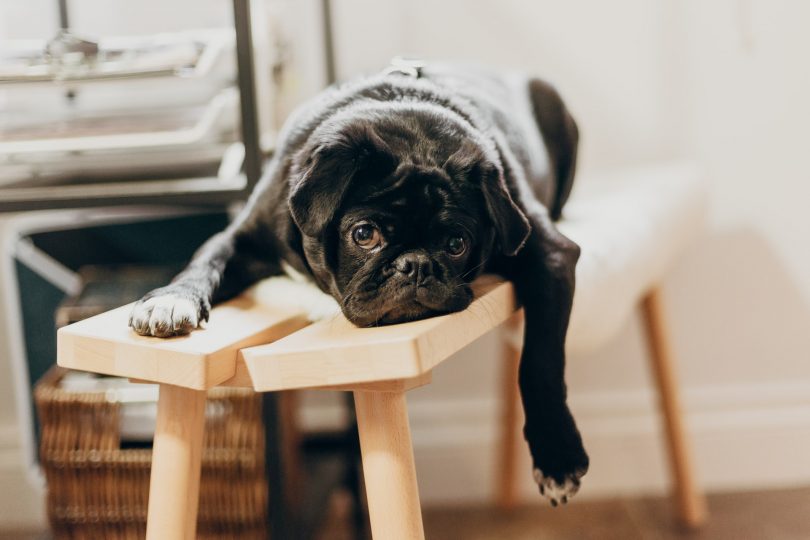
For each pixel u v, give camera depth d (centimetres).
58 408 125
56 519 127
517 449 184
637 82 182
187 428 80
